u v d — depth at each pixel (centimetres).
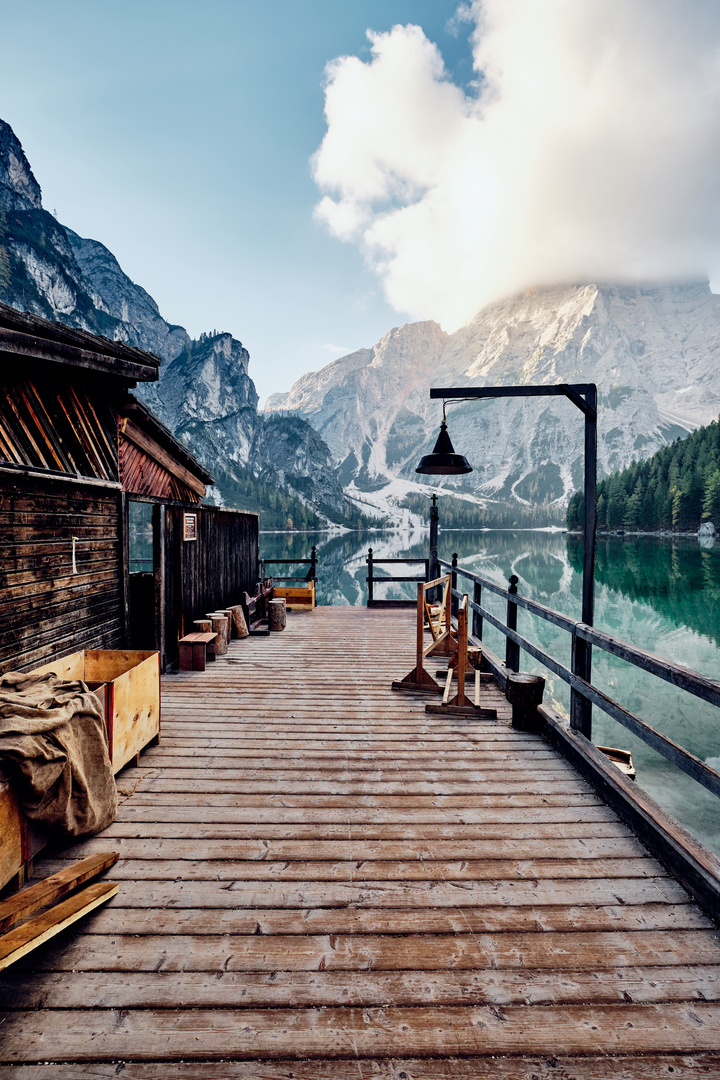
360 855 281
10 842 238
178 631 685
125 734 364
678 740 1042
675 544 7956
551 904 245
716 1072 169
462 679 498
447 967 209
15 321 351
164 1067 170
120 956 212
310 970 207
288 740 434
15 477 372
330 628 948
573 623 400
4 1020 185
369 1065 171
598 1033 182
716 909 233
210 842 291
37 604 399
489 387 436
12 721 249
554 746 424
